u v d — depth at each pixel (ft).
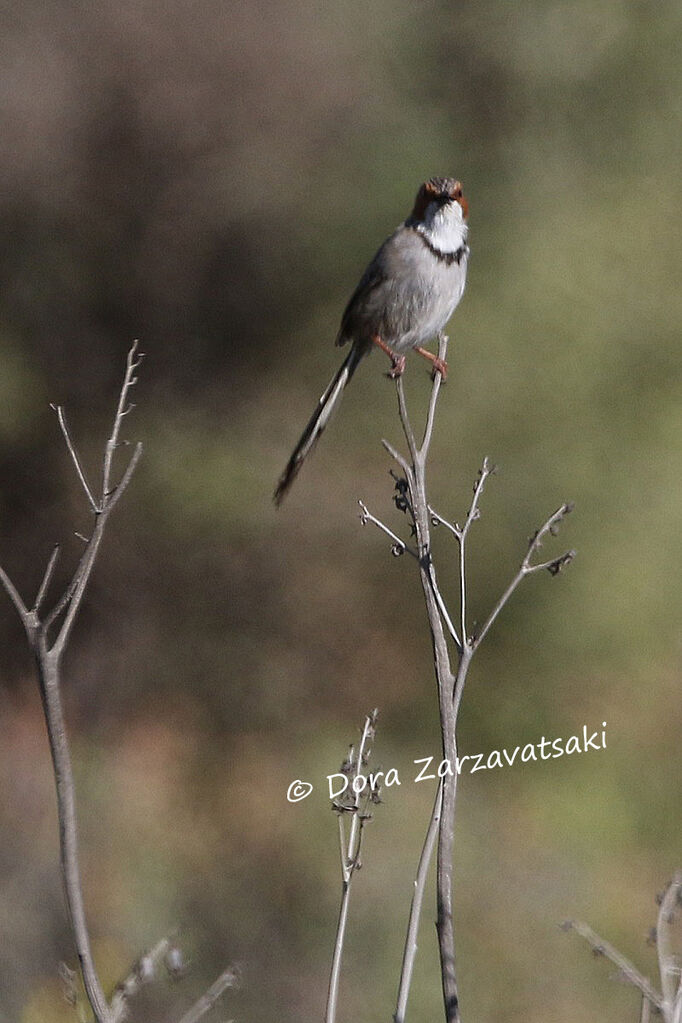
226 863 38.68
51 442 61.62
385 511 58.18
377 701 55.83
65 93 61.46
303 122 62.39
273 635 57.98
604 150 59.06
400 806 43.34
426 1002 31.58
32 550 60.18
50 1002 22.58
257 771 50.08
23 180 61.77
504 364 55.62
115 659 56.95
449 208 24.59
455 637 13.34
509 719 52.44
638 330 55.47
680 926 37.24
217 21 61.16
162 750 51.37
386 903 35.17
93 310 63.77
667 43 58.80
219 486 59.41
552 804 47.03
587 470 54.65
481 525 55.31
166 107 61.77
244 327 63.62
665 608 53.52
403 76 62.28
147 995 25.86
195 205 62.95
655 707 52.21
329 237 62.28
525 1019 32.12
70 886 11.23
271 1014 29.68
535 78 59.47
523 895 37.50
